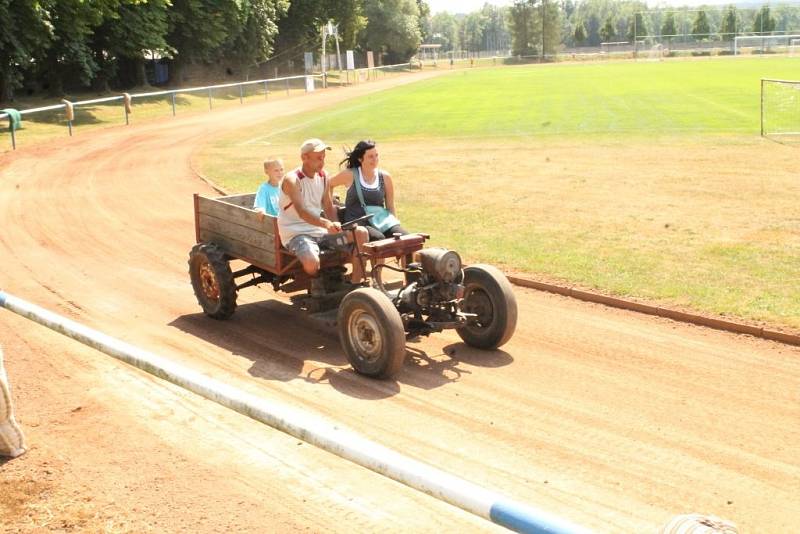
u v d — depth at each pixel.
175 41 56.03
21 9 35.31
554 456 5.59
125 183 19.75
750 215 13.49
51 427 6.22
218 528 4.77
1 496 5.21
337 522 4.81
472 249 11.74
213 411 6.48
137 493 5.19
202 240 9.44
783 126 26.48
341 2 81.12
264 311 9.44
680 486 5.15
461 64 137.25
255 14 64.00
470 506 2.91
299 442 5.89
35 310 5.26
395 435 5.97
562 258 11.09
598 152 21.95
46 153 25.64
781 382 6.91
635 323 8.64
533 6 151.00
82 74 43.41
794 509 4.88
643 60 118.50
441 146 24.67
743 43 136.62
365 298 7.00
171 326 8.91
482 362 7.55
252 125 34.00
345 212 8.27
